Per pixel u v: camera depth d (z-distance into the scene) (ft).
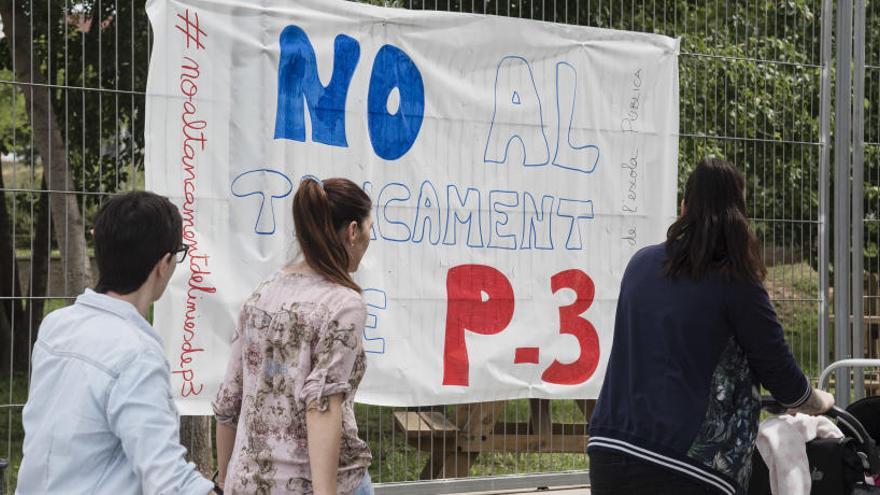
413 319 19.20
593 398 20.79
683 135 22.11
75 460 7.39
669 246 10.46
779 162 23.75
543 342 20.33
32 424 7.61
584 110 20.75
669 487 9.95
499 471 24.07
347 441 9.78
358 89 18.78
